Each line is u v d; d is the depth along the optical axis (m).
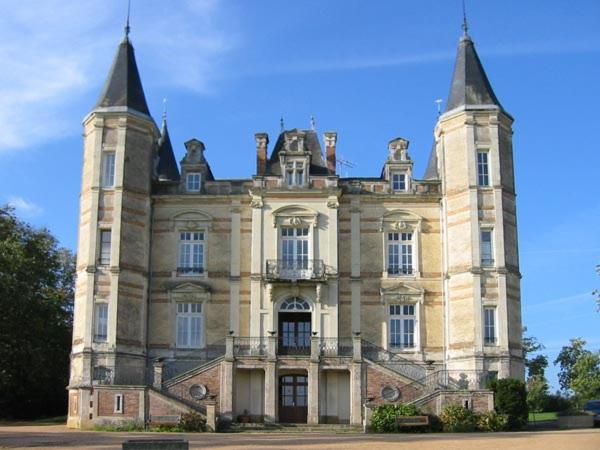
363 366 42.81
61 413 60.25
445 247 47.59
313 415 42.50
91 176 47.12
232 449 25.73
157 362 42.47
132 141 47.91
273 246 48.03
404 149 50.22
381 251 48.53
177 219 49.06
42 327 54.88
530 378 79.75
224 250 48.78
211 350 47.19
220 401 42.41
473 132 47.31
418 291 47.69
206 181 50.06
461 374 43.94
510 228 46.69
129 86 48.91
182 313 48.06
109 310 45.09
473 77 48.84
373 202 49.22
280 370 43.81
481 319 44.72
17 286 52.81
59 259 64.94
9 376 52.44
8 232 58.16
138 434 35.44
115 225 46.22
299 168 49.22
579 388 74.56
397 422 38.78
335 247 47.88
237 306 47.91
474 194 46.34
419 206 49.06
